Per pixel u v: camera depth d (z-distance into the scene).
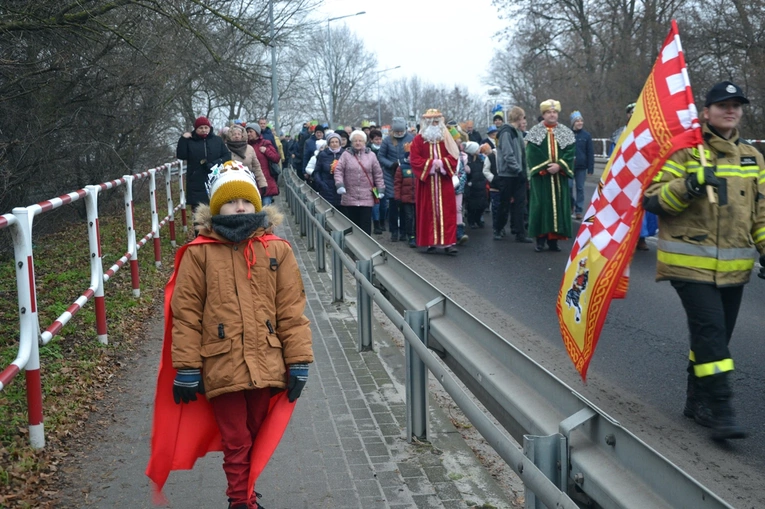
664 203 4.73
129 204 8.98
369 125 20.28
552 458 2.65
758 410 5.39
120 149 16.91
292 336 3.72
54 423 5.13
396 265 6.11
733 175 4.85
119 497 4.20
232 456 3.67
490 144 16.30
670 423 5.20
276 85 33.12
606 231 4.83
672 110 4.77
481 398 3.85
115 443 4.93
